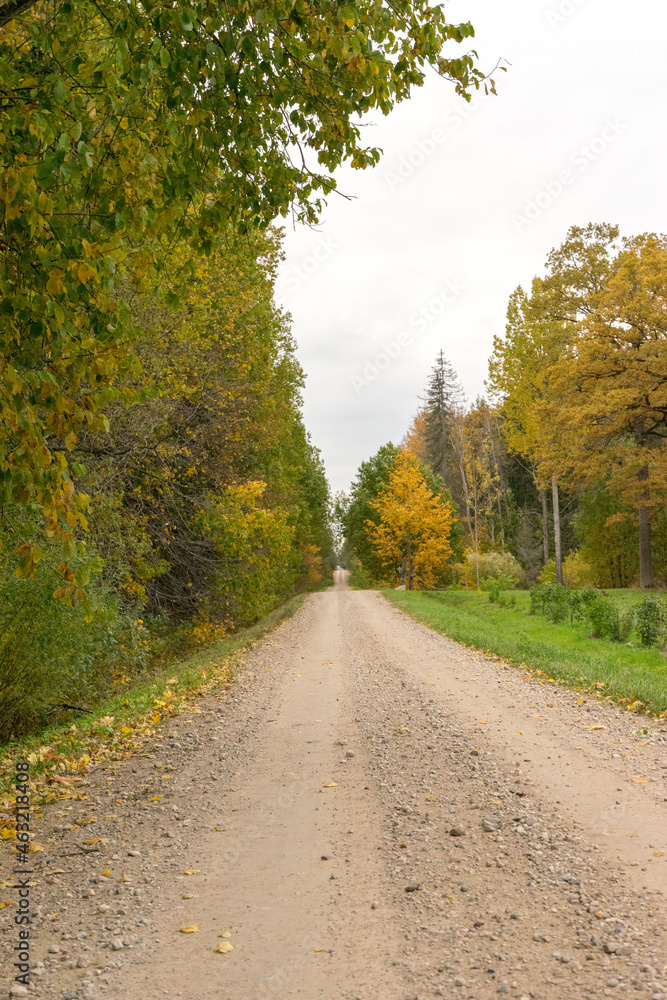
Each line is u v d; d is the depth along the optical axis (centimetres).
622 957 308
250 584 2234
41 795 619
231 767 693
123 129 419
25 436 360
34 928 366
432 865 427
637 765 608
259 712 982
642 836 448
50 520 376
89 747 806
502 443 5719
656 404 2964
